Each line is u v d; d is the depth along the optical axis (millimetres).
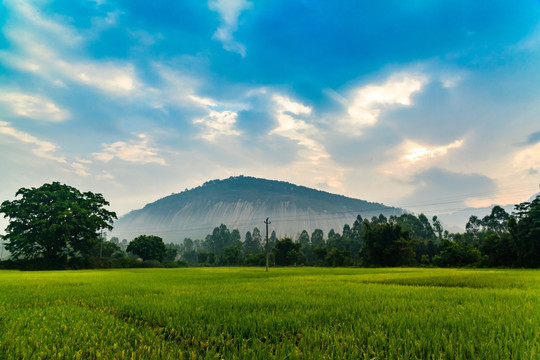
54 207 55719
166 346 4684
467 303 8711
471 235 102375
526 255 47344
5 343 4668
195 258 165500
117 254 87125
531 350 4191
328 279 21906
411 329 5621
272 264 97500
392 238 70625
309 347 4492
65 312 7461
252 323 6055
